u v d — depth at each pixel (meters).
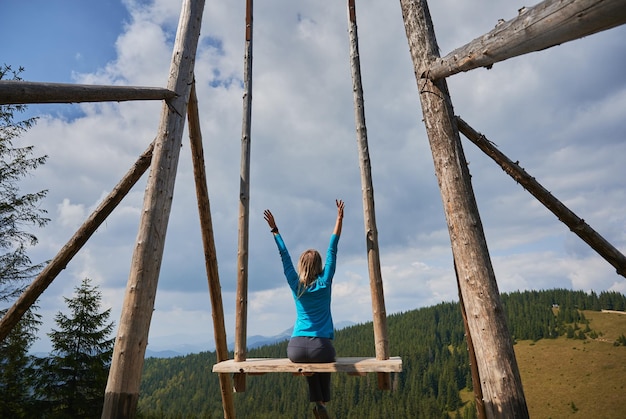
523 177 5.29
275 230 4.85
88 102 3.48
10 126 15.02
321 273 4.73
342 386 126.25
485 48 3.27
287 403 117.56
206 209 5.75
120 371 3.41
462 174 4.06
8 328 5.47
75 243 5.36
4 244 14.31
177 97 4.39
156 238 3.85
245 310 5.39
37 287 5.41
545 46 2.73
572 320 152.38
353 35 6.03
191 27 4.66
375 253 5.14
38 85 2.97
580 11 2.23
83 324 22.34
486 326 3.59
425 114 4.36
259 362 4.89
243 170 5.91
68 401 20.27
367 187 5.37
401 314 192.88
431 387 124.31
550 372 120.62
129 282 3.68
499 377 3.44
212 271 5.86
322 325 4.55
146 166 5.31
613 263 5.39
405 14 4.73
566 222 5.39
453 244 3.95
